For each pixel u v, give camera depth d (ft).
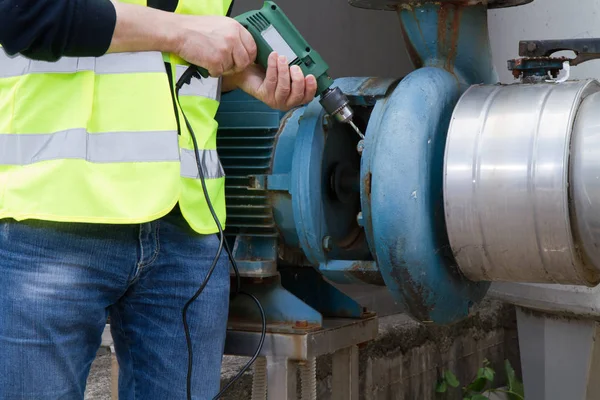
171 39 3.86
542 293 6.81
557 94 4.13
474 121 4.19
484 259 4.22
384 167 4.19
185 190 4.04
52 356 3.73
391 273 4.28
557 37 6.61
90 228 3.75
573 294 6.59
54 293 3.68
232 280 5.14
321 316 4.95
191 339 4.16
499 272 4.27
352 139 5.15
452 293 4.51
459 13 4.68
